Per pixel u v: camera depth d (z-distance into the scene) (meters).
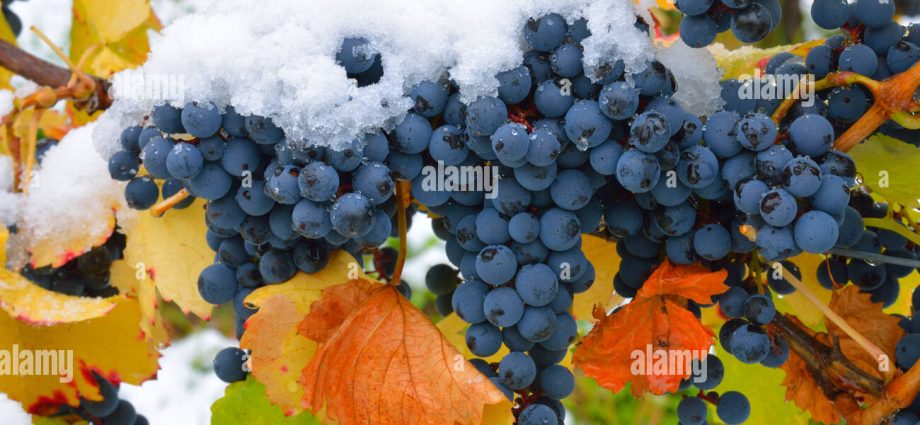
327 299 0.61
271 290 0.61
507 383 0.57
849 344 0.64
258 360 0.60
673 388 0.59
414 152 0.57
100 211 0.69
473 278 0.59
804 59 0.63
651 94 0.56
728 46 0.81
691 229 0.59
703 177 0.55
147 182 0.62
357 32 0.57
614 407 1.30
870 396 0.62
